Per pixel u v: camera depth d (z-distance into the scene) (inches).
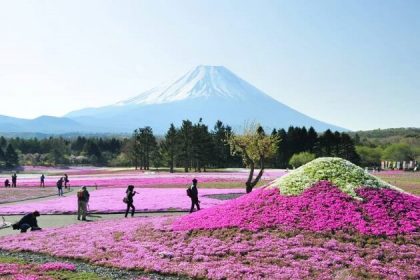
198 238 956.6
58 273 762.8
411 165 5017.2
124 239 1022.4
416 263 754.2
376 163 6112.2
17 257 905.5
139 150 6092.5
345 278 693.9
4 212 1676.9
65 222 1417.3
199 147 5251.0
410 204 992.9
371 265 748.0
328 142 5777.6
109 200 1991.9
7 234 1204.5
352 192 1018.7
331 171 1108.5
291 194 1061.8
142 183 3110.2
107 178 3828.7
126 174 4635.8
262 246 858.8
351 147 5723.4
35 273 761.0
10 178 4434.1
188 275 746.2
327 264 754.2
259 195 1118.4
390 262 764.6
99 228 1186.0
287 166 5994.1
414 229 880.9
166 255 864.9
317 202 999.6
